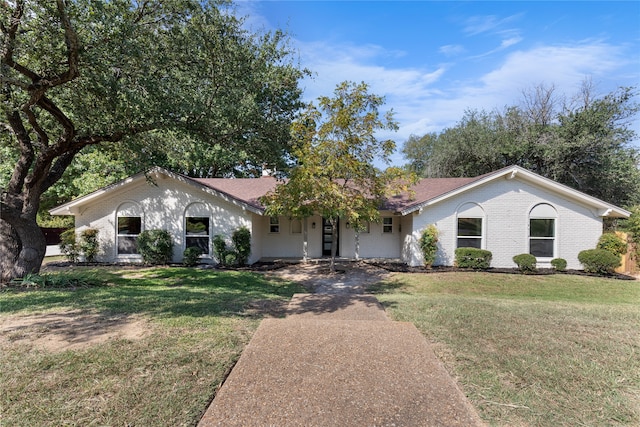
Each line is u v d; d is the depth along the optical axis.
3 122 8.20
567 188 11.70
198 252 12.32
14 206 7.89
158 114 7.25
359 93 10.05
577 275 10.98
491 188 12.24
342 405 2.64
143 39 6.81
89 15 5.92
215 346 3.82
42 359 3.36
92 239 12.58
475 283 9.94
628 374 3.28
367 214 10.24
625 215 11.53
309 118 10.19
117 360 3.38
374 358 3.49
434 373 3.18
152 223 12.84
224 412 2.54
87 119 7.90
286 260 13.83
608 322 4.94
